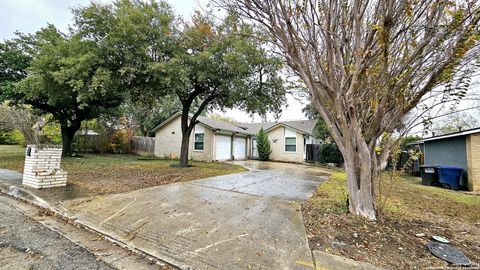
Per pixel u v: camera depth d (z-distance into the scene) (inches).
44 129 591.8
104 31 328.2
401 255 98.4
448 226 136.8
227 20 187.0
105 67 319.9
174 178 288.5
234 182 275.0
